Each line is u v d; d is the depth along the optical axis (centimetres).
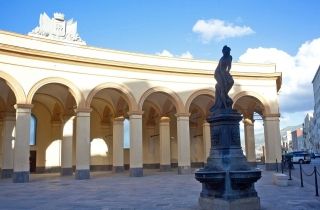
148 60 2748
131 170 2534
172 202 1168
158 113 3269
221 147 981
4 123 2619
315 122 10300
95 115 3422
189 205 1088
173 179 2197
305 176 2208
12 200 1302
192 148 3747
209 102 3250
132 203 1173
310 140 11669
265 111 3008
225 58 1039
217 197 944
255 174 912
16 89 2188
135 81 2652
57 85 2636
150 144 3612
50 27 2573
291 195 1287
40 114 3142
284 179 1617
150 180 2148
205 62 2931
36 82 2267
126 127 3606
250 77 3019
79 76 2447
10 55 2186
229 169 934
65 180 2244
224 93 1016
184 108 2792
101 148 3384
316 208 1002
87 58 2461
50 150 3120
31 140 3073
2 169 2558
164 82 2759
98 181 2134
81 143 2378
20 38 2270
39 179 2339
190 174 2669
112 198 1318
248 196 941
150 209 1040
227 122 988
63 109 2819
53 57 2339
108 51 2609
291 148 13738
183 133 2769
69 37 2617
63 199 1313
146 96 2677
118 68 2598
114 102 3033
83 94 2445
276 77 3056
